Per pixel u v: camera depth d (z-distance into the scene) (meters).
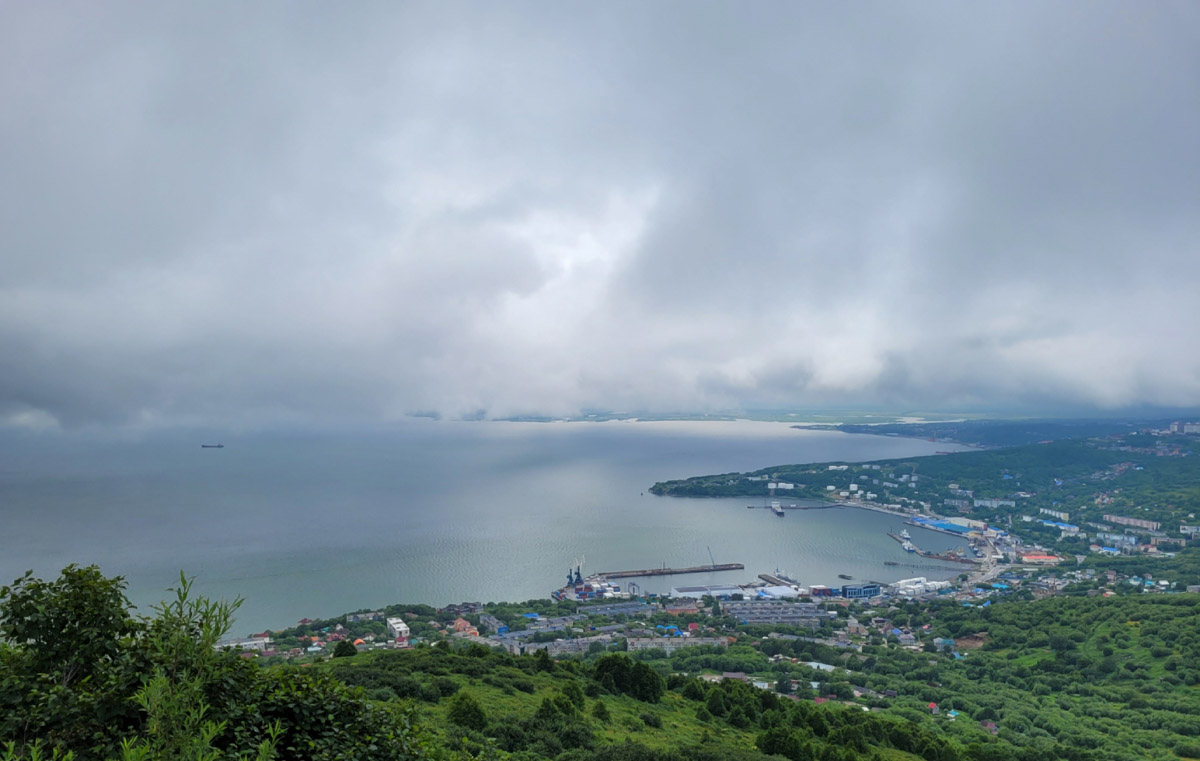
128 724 14.37
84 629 14.62
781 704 83.56
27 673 14.38
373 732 18.12
